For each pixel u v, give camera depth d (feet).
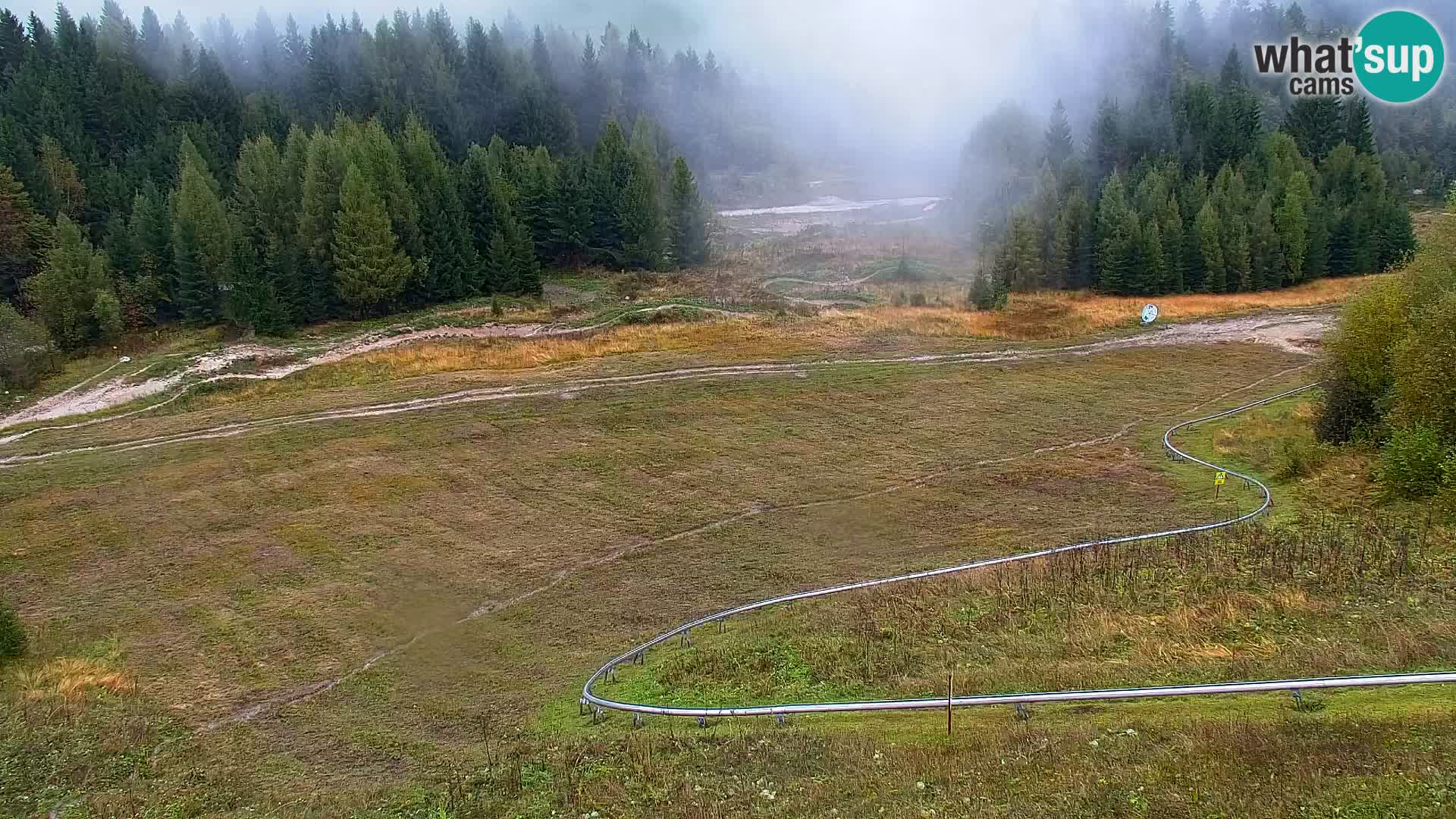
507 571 77.46
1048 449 107.76
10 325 146.10
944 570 71.61
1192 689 40.93
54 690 57.67
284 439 109.19
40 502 92.79
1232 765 33.22
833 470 100.73
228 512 89.97
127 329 176.04
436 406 120.37
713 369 138.10
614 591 73.20
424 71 350.43
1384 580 56.85
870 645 54.75
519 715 53.62
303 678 61.00
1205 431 113.19
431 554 80.84
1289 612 53.01
